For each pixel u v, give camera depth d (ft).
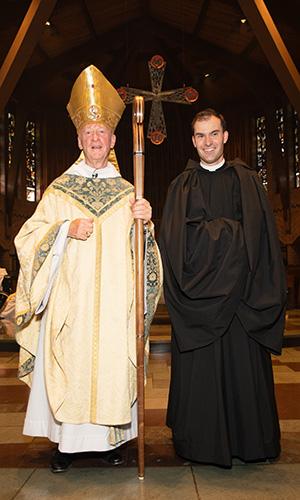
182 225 8.28
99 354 7.87
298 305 45.24
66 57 49.24
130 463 8.29
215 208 8.73
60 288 8.20
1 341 20.26
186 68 55.88
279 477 7.66
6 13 36.52
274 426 8.27
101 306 8.02
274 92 50.72
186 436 8.12
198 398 8.08
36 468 8.14
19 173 54.49
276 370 15.66
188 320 8.16
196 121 8.89
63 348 7.96
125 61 53.16
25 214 55.26
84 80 8.56
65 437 7.75
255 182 8.73
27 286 8.23
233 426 8.11
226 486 7.35
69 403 7.72
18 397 12.84
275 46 31.19
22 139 50.21
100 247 8.25
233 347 8.21
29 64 47.83
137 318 7.78
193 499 6.95
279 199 53.57
